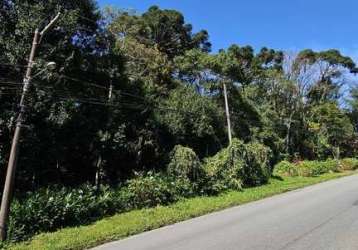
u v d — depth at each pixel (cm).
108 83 2845
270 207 1912
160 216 1750
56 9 2317
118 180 2773
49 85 2306
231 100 4266
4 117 2173
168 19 5031
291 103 5434
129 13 3888
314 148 5500
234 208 1988
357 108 7144
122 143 2780
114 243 1322
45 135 2377
